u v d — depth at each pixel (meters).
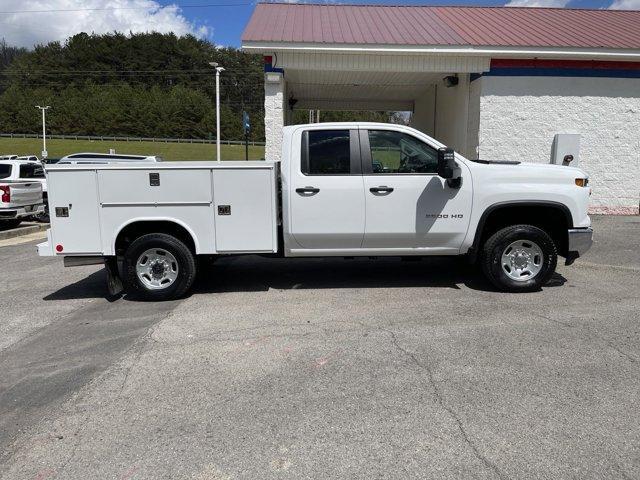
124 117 113.38
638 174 13.46
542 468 2.99
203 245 6.32
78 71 127.88
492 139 13.36
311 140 6.40
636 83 13.23
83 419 3.63
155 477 2.98
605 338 4.91
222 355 4.66
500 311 5.77
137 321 5.69
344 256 6.64
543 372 4.20
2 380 4.30
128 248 6.31
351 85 17.92
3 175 16.42
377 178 6.35
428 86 18.06
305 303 6.23
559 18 15.97
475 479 2.90
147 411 3.71
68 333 5.40
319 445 3.25
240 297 6.56
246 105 117.19
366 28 13.90
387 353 4.63
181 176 6.19
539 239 6.40
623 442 3.23
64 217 6.21
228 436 3.37
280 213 6.57
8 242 12.35
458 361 4.43
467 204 6.38
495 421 3.48
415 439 3.29
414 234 6.44
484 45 12.57
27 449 3.29
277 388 4.01
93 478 2.99
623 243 9.65
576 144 13.06
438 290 6.72
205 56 129.50
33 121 112.06
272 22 14.18
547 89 13.20
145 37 128.62
